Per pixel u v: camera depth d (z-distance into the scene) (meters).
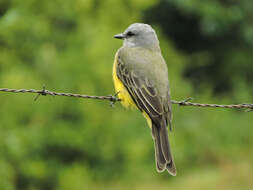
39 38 14.86
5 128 13.47
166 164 7.38
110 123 15.09
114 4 16.08
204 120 18.34
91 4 15.91
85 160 15.22
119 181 15.68
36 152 14.27
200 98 19.34
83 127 14.79
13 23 14.08
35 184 14.30
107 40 15.10
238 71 22.77
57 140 14.44
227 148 17.84
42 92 7.45
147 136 15.61
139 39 9.08
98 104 14.87
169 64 17.97
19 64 14.63
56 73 14.59
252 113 19.80
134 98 8.38
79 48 15.29
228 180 15.81
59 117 14.72
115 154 15.41
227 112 19.42
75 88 14.62
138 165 15.59
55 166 14.63
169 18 23.06
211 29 21.78
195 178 16.11
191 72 23.06
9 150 12.93
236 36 22.56
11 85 13.68
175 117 17.33
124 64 8.60
